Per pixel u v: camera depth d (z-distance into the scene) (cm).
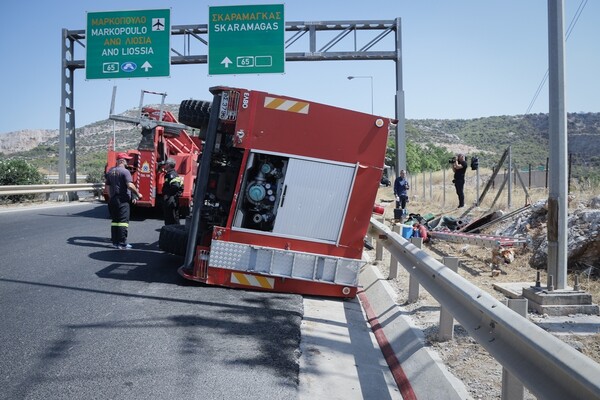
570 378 280
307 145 803
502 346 372
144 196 1703
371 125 811
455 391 432
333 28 2247
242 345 571
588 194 1277
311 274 809
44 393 435
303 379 502
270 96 800
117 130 12006
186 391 450
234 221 805
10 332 579
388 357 570
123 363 504
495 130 12838
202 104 1099
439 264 572
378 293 828
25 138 13825
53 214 1812
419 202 2394
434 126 14725
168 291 780
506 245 972
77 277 848
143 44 2230
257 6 2158
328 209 809
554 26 695
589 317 641
